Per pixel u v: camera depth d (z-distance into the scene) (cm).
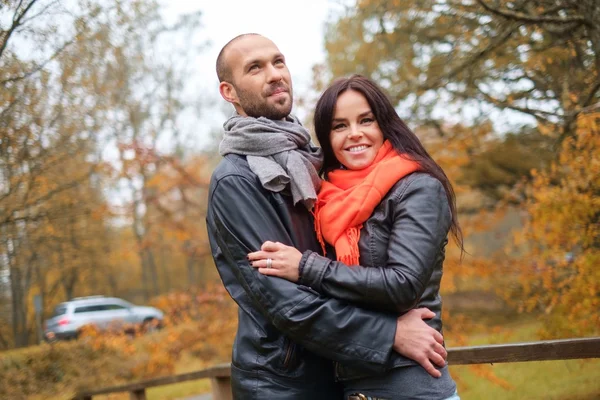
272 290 186
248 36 213
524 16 560
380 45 1142
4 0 515
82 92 831
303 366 197
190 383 1084
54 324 1770
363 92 203
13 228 948
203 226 1664
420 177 191
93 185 1295
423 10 805
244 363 202
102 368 1138
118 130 1232
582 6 545
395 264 180
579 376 522
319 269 183
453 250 976
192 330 1091
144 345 1189
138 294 3434
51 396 1060
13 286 1672
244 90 209
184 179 1319
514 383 568
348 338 180
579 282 536
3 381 1060
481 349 272
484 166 1229
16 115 695
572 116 595
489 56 763
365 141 201
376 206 192
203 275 3062
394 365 181
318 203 201
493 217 1041
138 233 2120
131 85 1277
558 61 721
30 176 795
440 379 182
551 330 575
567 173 580
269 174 193
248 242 194
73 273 2058
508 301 741
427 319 187
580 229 551
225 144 207
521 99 773
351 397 191
